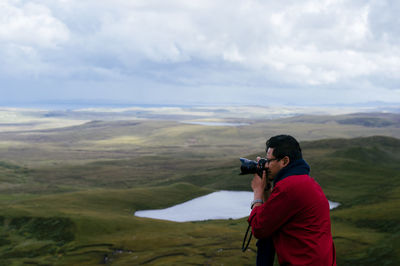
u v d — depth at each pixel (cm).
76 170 19288
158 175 17738
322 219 368
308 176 390
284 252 370
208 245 3052
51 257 3650
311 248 356
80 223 4728
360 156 14512
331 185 9362
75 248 3828
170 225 4666
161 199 8850
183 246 3153
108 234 4316
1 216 5284
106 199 8112
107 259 3300
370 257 2100
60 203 7162
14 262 3578
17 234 4681
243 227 4238
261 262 403
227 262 2488
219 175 14512
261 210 382
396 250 2105
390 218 3384
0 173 17588
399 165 13988
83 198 7894
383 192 5409
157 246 3350
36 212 5509
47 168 19638
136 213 7575
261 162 407
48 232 4612
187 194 9644
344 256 2216
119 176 17800
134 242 3619
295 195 363
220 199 9350
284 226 374
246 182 11619
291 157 392
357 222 3547
